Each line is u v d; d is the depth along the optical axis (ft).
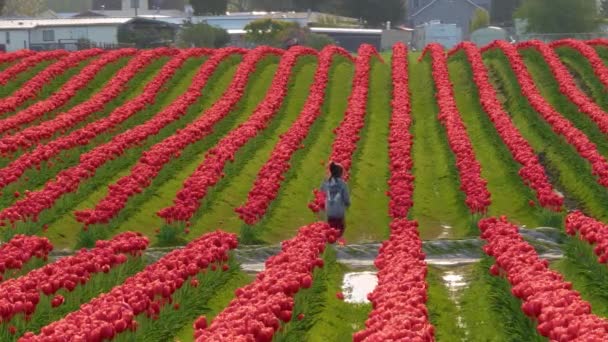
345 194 87.40
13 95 163.94
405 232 70.23
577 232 72.90
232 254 72.13
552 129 130.41
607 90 160.76
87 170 103.86
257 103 168.45
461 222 99.09
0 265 63.16
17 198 99.04
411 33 403.13
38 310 57.47
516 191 107.55
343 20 492.54
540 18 384.47
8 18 423.23
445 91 161.17
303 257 62.44
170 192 106.73
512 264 60.39
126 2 572.51
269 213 97.66
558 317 47.26
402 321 46.88
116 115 141.18
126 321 50.14
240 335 44.91
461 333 59.26
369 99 173.06
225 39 369.50
